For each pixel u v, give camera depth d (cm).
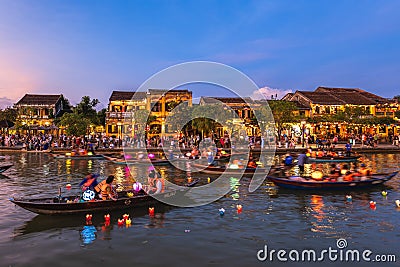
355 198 1423
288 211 1227
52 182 1861
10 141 4303
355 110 5344
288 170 2284
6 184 1789
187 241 922
